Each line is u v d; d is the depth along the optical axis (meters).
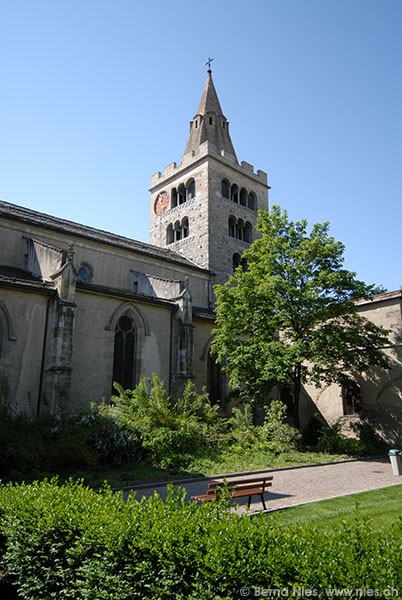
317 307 25.22
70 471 16.23
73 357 22.41
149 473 16.73
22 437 15.98
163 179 44.53
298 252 25.39
